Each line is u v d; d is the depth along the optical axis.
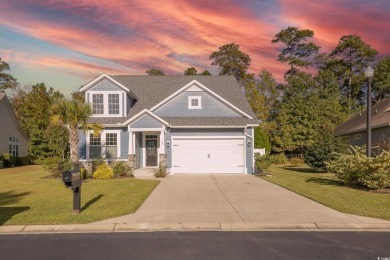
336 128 39.88
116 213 10.42
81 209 11.05
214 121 24.05
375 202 11.97
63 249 7.30
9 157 34.31
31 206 11.62
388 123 24.55
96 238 8.16
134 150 23.73
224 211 10.80
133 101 27.53
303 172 25.38
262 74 50.84
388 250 7.13
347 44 64.62
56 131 28.69
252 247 7.36
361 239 7.95
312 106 44.66
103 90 25.17
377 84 61.22
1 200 12.87
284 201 12.49
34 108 42.53
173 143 23.62
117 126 24.08
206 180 19.19
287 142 43.03
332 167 16.61
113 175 20.48
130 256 6.82
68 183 10.25
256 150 25.19
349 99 63.62
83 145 24.30
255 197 13.40
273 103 50.00
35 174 23.30
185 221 9.52
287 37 67.56
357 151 17.16
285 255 6.83
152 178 20.38
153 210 10.99
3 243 7.78
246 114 25.02
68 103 20.22
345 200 12.36
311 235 8.33
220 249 7.23
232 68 59.66
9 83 61.25
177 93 25.23
